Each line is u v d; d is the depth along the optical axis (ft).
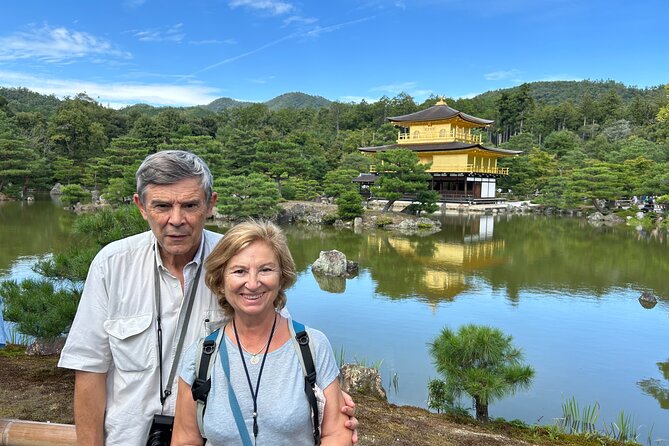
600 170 128.47
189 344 6.32
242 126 240.32
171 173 5.96
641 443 20.84
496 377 20.11
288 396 5.54
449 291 49.85
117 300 6.30
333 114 326.44
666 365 30.53
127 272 6.39
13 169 142.82
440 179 161.58
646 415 23.62
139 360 6.22
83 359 6.18
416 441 16.44
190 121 226.17
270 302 5.72
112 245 6.51
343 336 34.55
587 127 290.15
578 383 27.48
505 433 19.83
